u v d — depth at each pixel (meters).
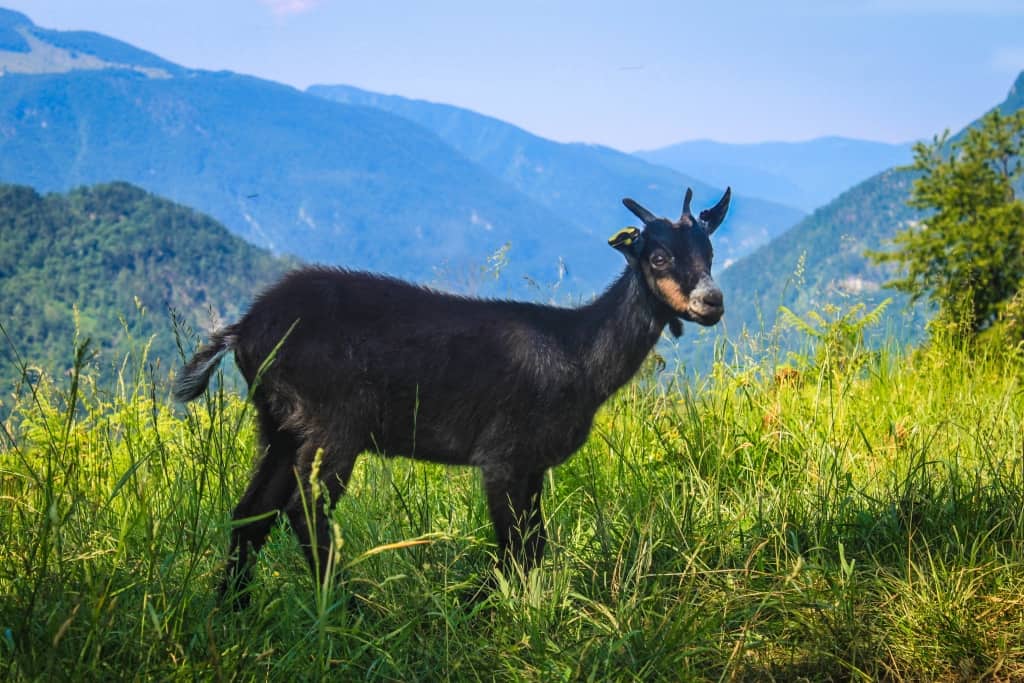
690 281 4.77
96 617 3.04
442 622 3.89
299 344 4.34
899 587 4.08
